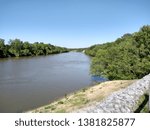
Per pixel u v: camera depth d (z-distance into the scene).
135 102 12.66
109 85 35.53
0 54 134.62
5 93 39.03
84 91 35.09
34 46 167.00
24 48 156.38
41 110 27.70
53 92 39.69
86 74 62.91
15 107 30.92
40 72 66.38
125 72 42.28
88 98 29.27
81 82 49.88
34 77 56.84
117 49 49.81
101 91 31.88
